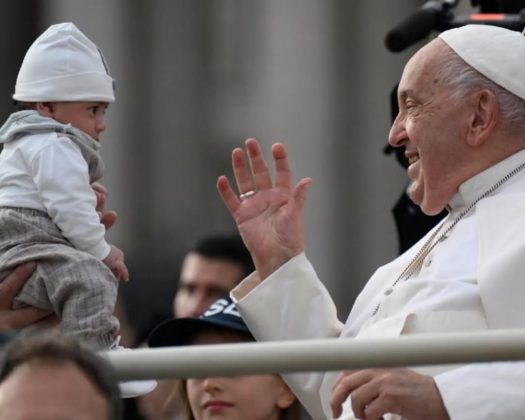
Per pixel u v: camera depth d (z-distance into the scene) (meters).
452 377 17.83
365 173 39.22
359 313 20.75
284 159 20.98
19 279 21.44
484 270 19.08
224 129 40.03
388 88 39.25
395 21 39.19
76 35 22.17
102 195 22.53
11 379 13.52
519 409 17.59
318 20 39.62
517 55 19.97
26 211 21.53
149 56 40.06
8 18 39.62
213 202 39.69
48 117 22.00
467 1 26.83
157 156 39.84
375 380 17.81
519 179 19.94
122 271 21.84
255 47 40.03
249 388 21.14
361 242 39.09
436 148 20.03
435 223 23.44
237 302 20.73
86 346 13.80
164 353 15.39
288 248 20.81
